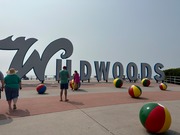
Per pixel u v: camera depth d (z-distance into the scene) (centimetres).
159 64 3378
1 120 806
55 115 875
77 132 659
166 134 655
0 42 2470
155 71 3353
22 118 834
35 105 1082
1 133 657
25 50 2527
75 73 1855
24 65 2519
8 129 696
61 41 2752
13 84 969
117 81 2145
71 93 1599
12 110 968
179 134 658
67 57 2775
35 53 2583
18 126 729
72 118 825
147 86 2406
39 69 2583
